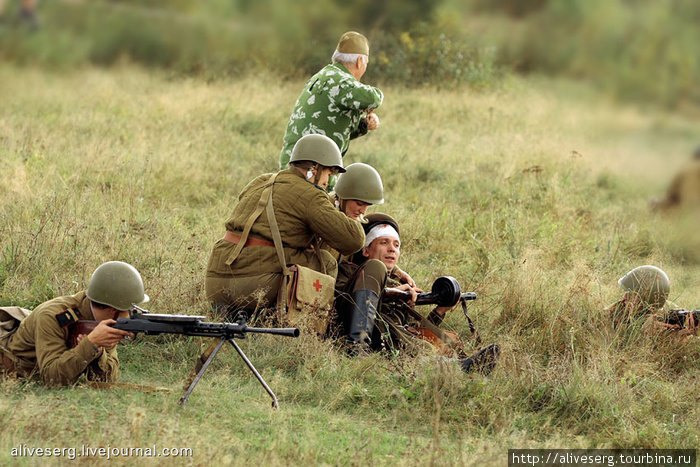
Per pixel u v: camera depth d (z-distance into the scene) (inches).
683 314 949.2
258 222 867.4
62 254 997.8
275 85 2517.2
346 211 912.9
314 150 873.5
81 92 2274.9
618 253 1311.5
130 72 2672.2
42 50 2655.0
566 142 2106.3
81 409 655.1
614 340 874.8
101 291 692.1
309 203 858.8
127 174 1406.3
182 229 1172.5
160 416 658.8
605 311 959.6
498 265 1166.3
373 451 633.6
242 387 760.3
